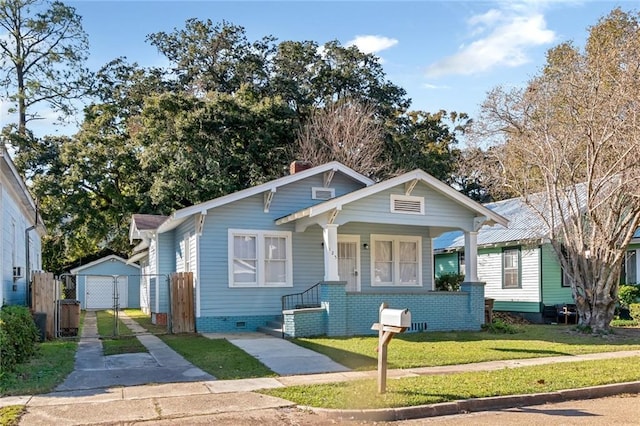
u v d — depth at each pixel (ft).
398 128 125.08
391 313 28.53
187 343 47.42
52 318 51.26
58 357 40.09
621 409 28.02
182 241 64.69
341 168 63.10
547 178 62.28
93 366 37.22
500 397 28.76
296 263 60.54
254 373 34.99
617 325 65.98
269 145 106.83
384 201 55.98
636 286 71.92
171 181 98.07
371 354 41.68
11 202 48.24
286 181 59.82
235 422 24.94
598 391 31.27
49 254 127.13
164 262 70.08
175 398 28.68
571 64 66.13
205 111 102.53
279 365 37.52
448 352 43.27
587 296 58.23
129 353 42.34
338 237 63.10
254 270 58.54
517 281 79.20
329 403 27.32
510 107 70.74
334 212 53.21
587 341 51.03
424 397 28.12
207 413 26.14
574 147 59.98
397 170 113.50
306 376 34.17
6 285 44.75
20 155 111.04
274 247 59.77
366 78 129.59
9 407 26.71
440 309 58.54
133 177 111.14
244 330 57.21
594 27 87.15
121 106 124.16
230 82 128.06
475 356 41.70
